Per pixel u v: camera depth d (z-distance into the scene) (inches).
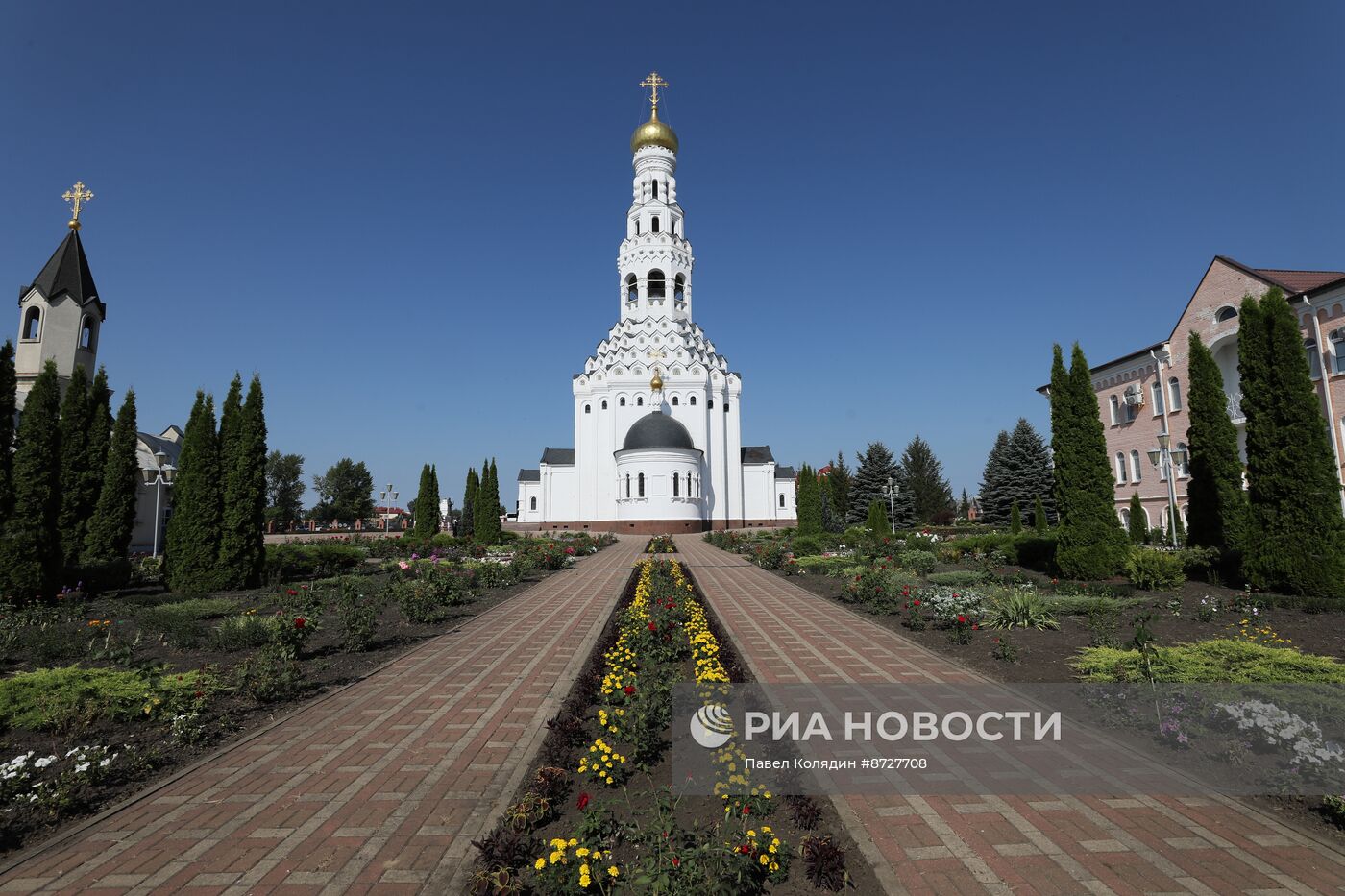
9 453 693.3
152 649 508.4
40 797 245.1
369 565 1181.7
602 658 432.5
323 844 227.8
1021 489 2474.2
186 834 235.6
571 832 229.1
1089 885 201.6
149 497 1790.1
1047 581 802.2
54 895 200.8
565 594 835.4
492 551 1583.4
